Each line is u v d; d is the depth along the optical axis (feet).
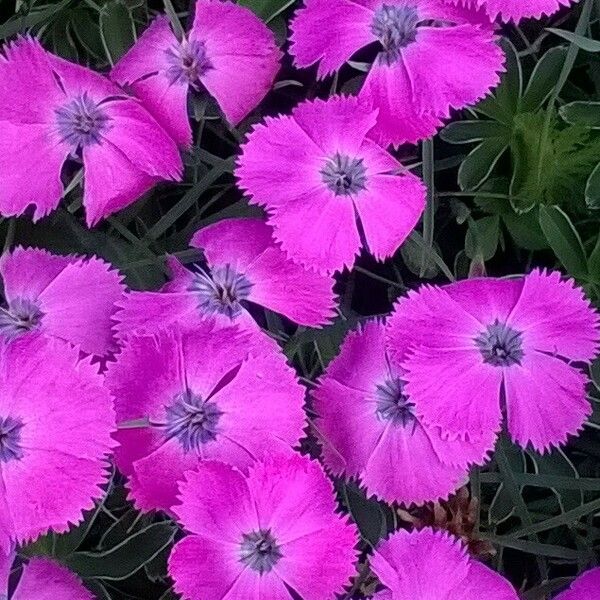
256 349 0.48
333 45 0.54
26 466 0.45
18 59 0.52
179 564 0.46
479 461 0.50
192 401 0.48
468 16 0.54
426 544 0.49
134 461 0.48
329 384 0.52
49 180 0.53
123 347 0.48
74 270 0.52
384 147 0.54
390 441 0.52
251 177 0.51
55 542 0.53
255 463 0.46
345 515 0.50
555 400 0.50
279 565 0.47
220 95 0.56
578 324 0.50
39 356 0.45
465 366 0.50
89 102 0.52
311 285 0.51
